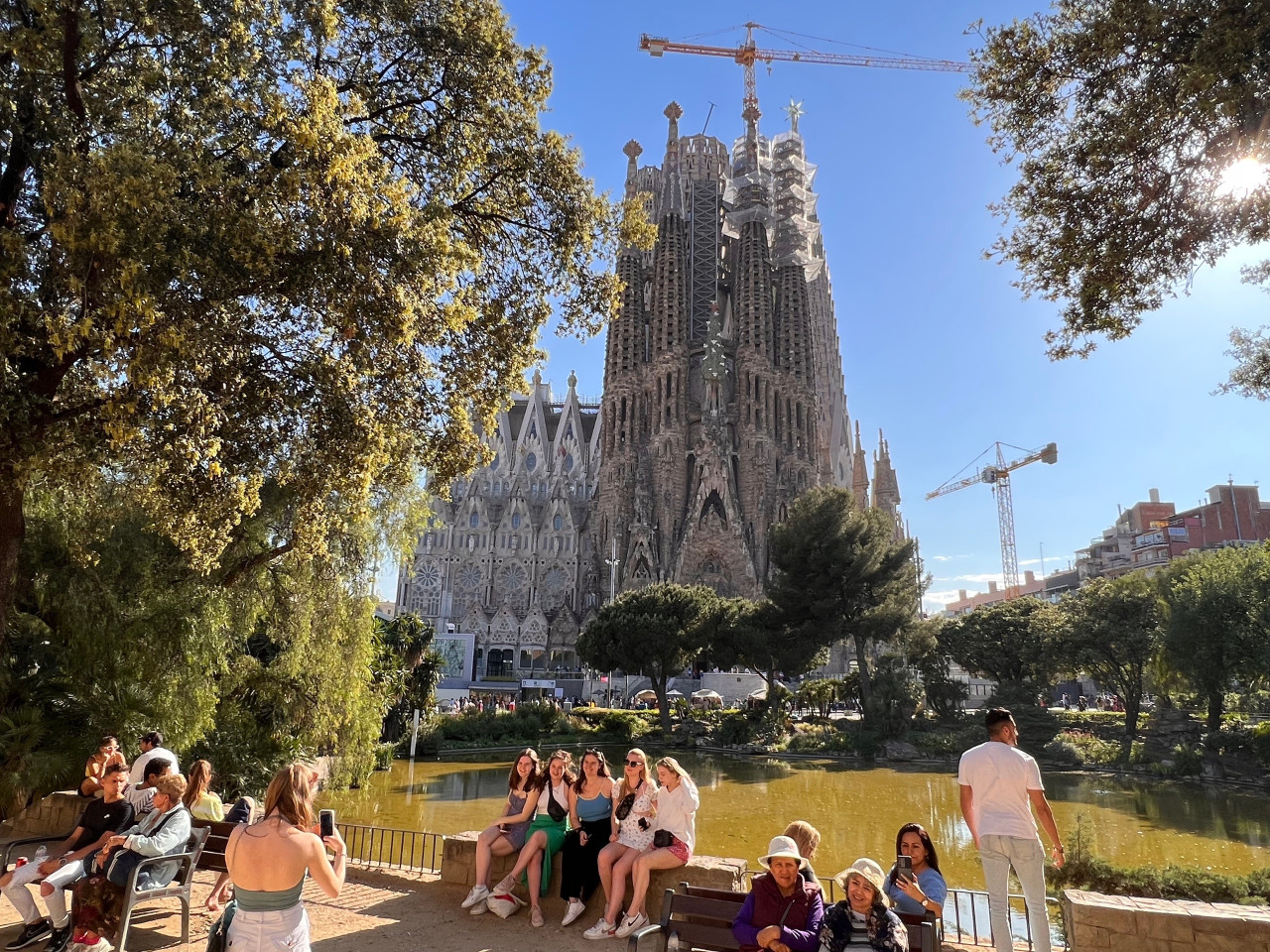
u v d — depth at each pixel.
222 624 20.89
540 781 11.19
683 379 129.75
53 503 19.31
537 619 131.12
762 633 61.97
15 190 14.78
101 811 9.90
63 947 8.95
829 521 64.25
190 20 13.68
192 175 13.37
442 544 138.75
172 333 12.21
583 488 147.00
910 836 9.25
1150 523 162.00
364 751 26.25
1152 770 46.41
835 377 179.88
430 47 18.08
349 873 12.61
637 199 22.88
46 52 12.96
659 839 10.10
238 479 14.59
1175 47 13.02
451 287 16.27
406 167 19.56
